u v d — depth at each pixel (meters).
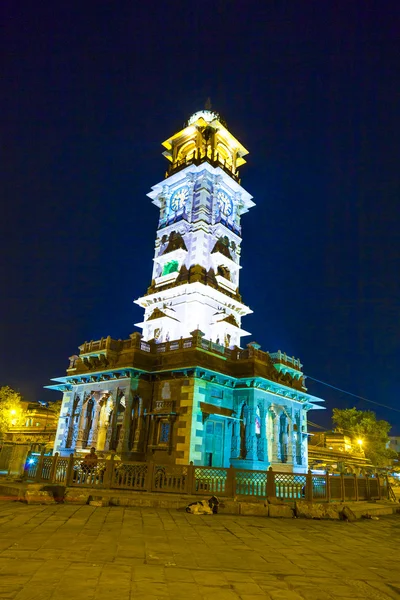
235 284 36.06
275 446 27.78
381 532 13.79
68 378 29.72
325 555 9.41
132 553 8.21
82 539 9.18
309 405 32.28
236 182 39.22
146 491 16.55
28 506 13.89
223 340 33.09
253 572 7.49
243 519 14.16
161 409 25.02
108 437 25.38
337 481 19.17
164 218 38.66
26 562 7.12
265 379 26.44
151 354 27.08
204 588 6.37
